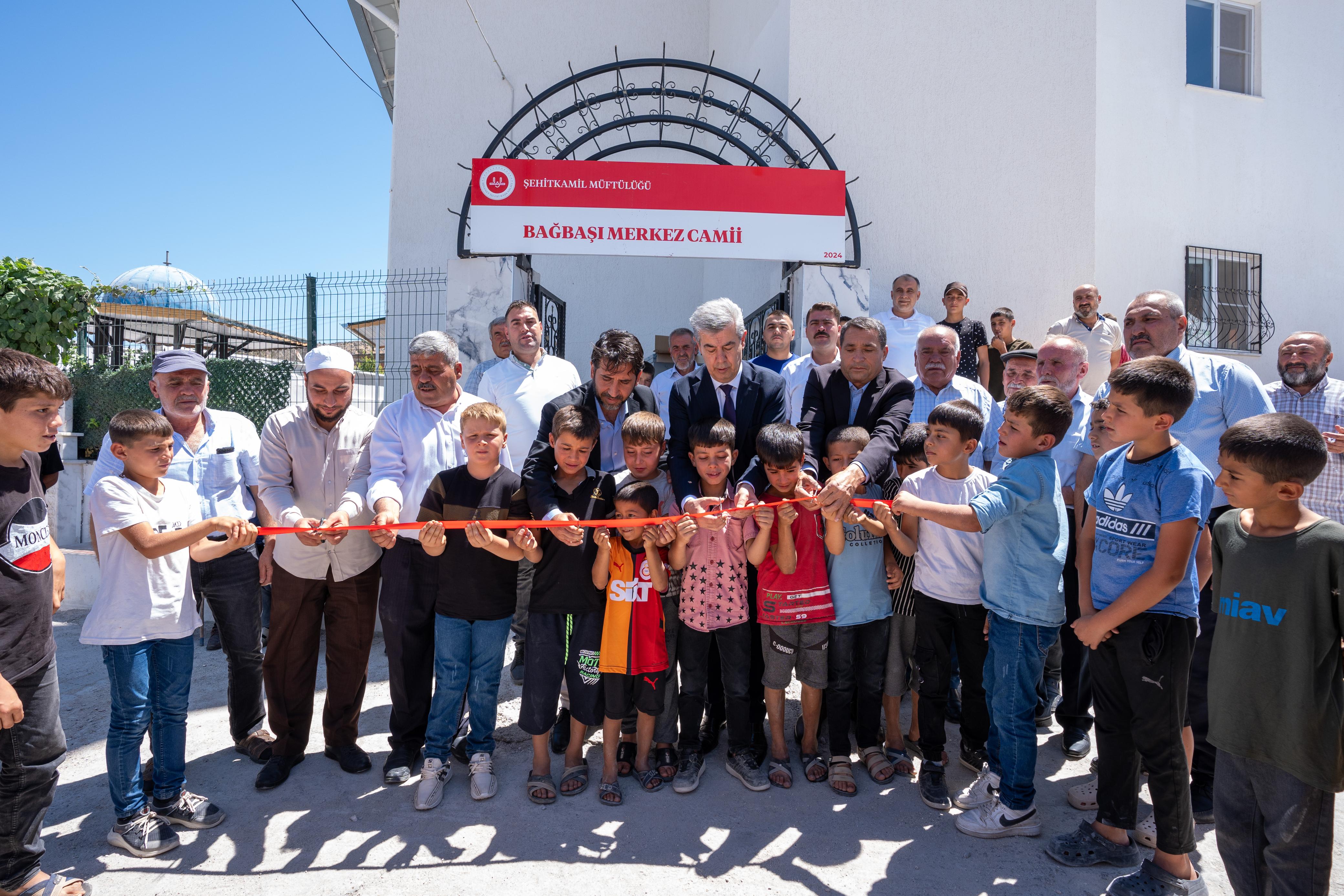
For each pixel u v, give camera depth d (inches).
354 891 97.3
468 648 124.0
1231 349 306.2
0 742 89.5
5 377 85.6
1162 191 297.7
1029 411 107.2
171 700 111.3
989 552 113.4
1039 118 272.1
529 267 252.7
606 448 136.2
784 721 136.6
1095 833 104.7
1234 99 309.4
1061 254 272.2
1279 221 314.7
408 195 306.0
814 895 96.5
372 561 132.0
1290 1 320.2
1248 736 82.3
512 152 297.9
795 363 186.9
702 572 124.6
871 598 125.2
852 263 251.3
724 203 233.9
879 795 121.3
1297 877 79.9
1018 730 109.2
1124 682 99.7
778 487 121.3
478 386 193.3
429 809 116.6
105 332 272.1
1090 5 274.8
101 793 123.3
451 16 309.9
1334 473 140.3
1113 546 99.3
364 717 153.5
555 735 140.0
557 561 120.7
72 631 207.5
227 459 133.6
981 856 104.7
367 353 282.2
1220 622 86.4
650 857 104.7
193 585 119.0
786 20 263.0
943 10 267.6
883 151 264.8
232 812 116.4
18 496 90.8
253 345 295.3
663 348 370.3
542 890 97.4
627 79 322.3
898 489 131.3
